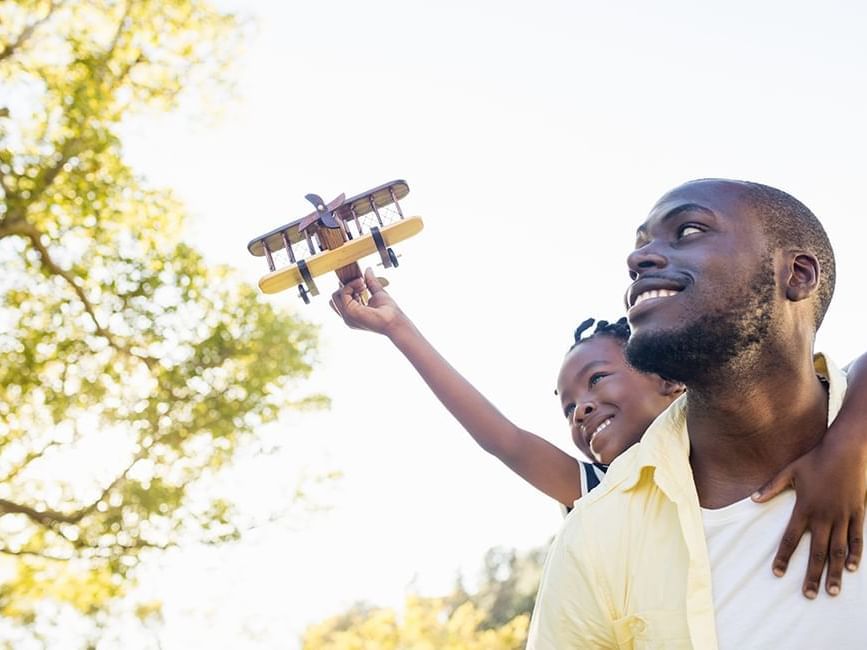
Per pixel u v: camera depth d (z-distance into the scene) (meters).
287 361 10.00
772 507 1.44
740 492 1.50
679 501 1.47
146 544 9.68
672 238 1.49
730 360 1.44
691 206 1.48
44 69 8.80
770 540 1.42
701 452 1.55
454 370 2.46
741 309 1.43
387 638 15.92
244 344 9.92
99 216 8.95
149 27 9.19
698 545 1.43
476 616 16.41
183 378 9.71
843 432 1.44
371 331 2.41
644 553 1.50
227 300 9.85
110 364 9.62
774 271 1.46
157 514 9.56
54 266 9.05
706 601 1.40
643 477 1.54
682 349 1.43
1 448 9.39
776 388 1.47
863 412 1.46
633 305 1.49
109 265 9.30
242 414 9.86
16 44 8.70
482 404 2.46
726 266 1.43
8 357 9.32
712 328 1.42
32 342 9.33
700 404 1.51
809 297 1.50
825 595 1.36
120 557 9.63
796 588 1.38
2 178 8.55
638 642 1.48
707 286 1.43
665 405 2.61
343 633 16.11
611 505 1.55
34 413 9.51
